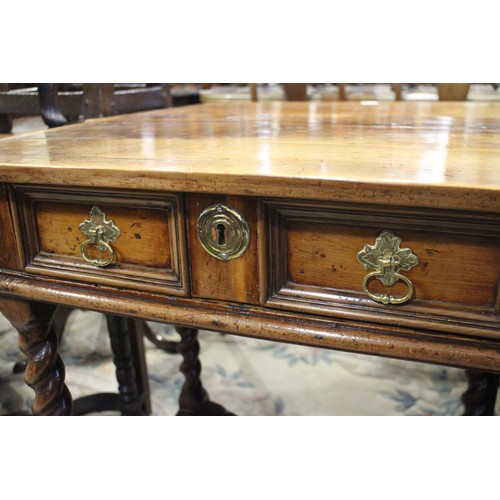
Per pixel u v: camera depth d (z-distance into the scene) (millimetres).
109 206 581
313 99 1763
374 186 450
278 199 504
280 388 1330
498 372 485
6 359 1429
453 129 793
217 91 1958
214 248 544
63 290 627
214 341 1572
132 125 915
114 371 1401
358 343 516
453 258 480
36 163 564
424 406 1246
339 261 518
